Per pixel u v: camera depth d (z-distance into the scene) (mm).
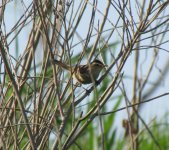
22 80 11578
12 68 11258
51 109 11227
